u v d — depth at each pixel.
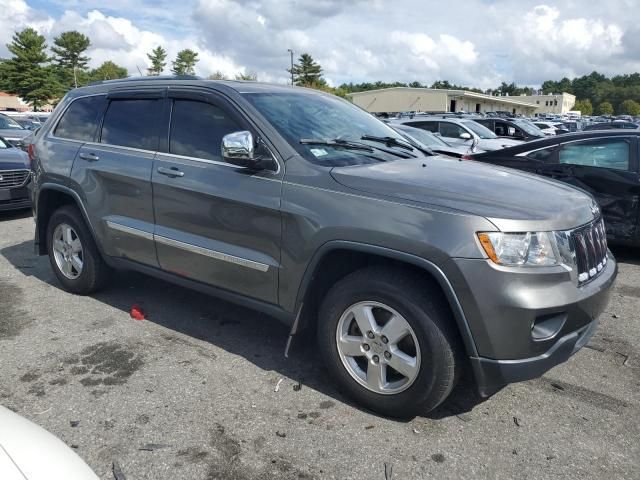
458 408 3.29
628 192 6.41
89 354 3.88
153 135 4.16
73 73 87.88
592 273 3.08
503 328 2.73
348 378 3.24
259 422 3.10
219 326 4.38
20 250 6.64
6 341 4.08
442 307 2.88
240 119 3.66
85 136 4.70
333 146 3.62
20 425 1.95
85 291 4.94
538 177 3.68
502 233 2.72
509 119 19.12
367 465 2.77
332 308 3.23
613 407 3.34
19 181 8.18
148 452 2.83
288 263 3.33
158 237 4.02
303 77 83.94
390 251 2.91
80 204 4.62
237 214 3.54
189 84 4.07
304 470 2.72
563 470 2.76
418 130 11.59
